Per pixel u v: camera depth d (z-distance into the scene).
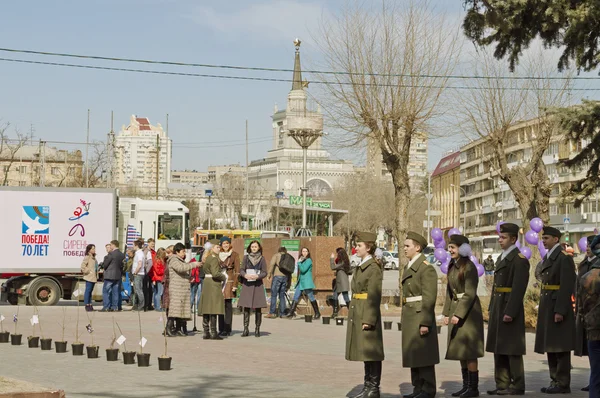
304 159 47.78
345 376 14.21
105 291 29.52
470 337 12.21
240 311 30.25
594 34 15.65
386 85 34.03
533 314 24.61
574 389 13.38
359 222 115.81
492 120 41.56
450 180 158.25
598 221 90.38
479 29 15.48
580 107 18.38
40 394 10.79
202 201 183.38
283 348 18.91
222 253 22.12
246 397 11.84
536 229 27.70
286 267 28.31
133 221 45.16
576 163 19.14
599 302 9.96
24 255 32.75
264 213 128.88
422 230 122.06
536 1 15.09
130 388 12.62
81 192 33.44
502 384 12.77
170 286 21.16
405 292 11.87
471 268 12.28
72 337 20.45
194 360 16.38
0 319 19.33
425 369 11.77
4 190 32.62
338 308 28.28
